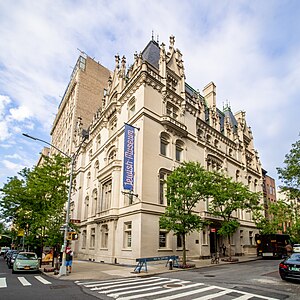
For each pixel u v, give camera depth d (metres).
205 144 34.16
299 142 20.91
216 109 42.34
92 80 60.38
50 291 11.12
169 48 32.91
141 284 12.87
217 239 32.91
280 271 13.48
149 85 27.50
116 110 31.58
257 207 29.94
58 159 26.42
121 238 25.03
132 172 24.59
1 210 27.28
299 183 20.67
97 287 12.16
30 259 19.98
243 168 43.62
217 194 26.22
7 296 9.91
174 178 21.78
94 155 37.53
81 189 41.06
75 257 36.53
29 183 25.73
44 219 22.12
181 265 20.66
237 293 10.31
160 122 27.52
